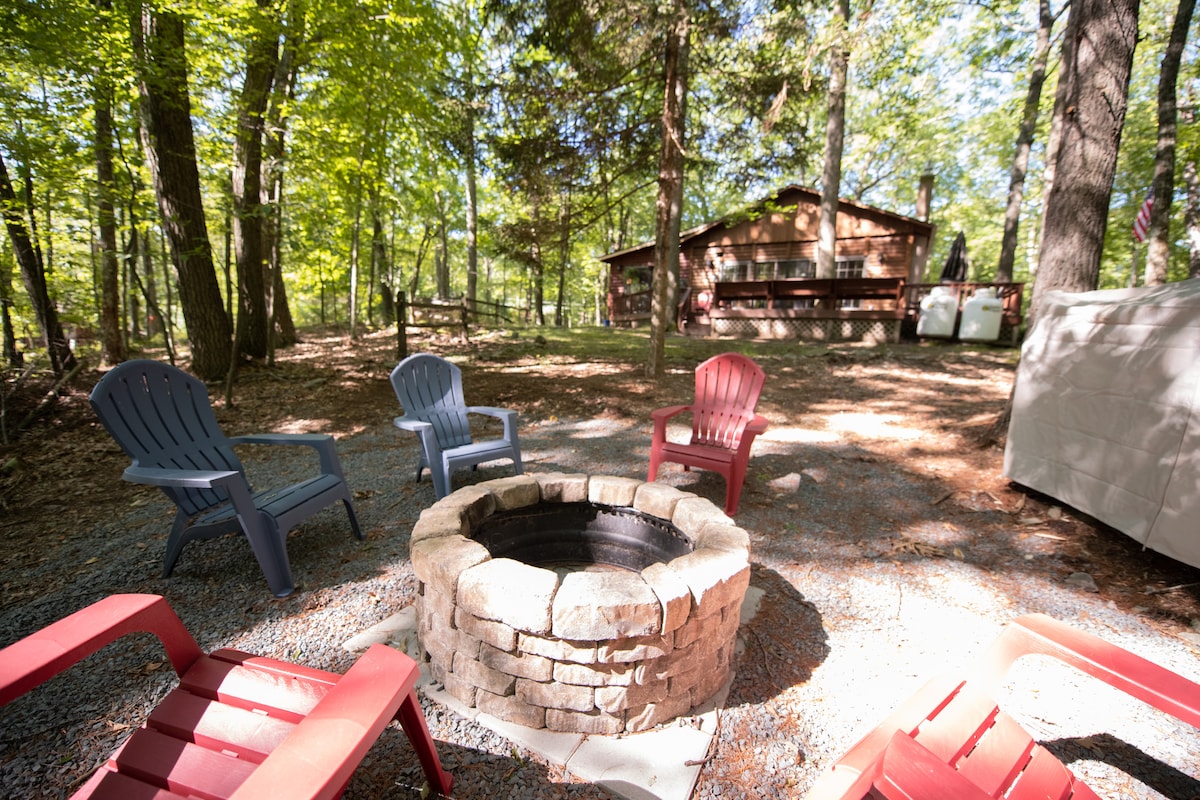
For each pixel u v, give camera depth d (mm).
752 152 6996
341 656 1835
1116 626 2070
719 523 1815
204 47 5180
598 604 1336
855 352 8844
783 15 5461
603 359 8352
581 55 5730
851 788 931
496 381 6754
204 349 6430
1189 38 9547
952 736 1118
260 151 5996
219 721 1091
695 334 12195
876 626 2074
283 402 5707
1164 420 2305
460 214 19406
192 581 2336
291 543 2713
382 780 1351
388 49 6273
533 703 1496
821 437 4699
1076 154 3475
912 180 22078
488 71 7199
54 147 4895
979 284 9938
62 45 4137
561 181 6633
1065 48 8320
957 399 5922
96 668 1781
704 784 1362
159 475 2014
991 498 3281
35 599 2195
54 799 1311
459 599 1498
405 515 3070
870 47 5723
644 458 4156
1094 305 2760
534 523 2211
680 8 5145
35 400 5043
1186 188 9367
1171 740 1547
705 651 1559
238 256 6555
